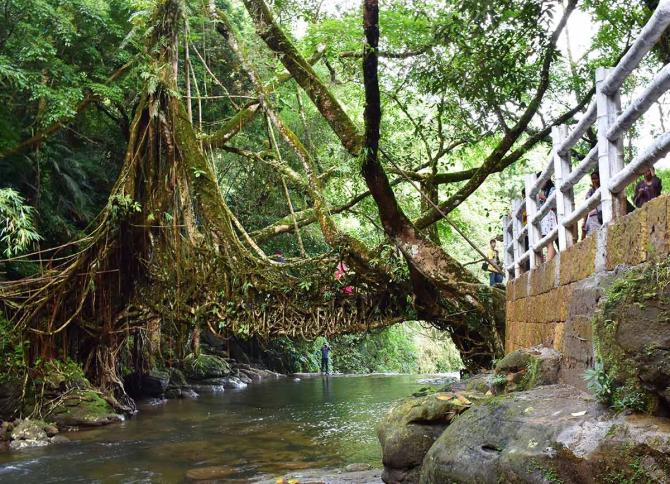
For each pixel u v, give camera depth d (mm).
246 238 13906
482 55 9852
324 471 8719
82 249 15648
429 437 6324
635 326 3797
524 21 9438
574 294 5641
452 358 42062
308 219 16625
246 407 16594
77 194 16875
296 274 15195
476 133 14477
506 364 6742
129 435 12445
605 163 5086
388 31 12562
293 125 20438
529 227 8336
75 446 11367
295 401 17844
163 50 14656
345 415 14672
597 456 3592
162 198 14320
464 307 11281
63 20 15047
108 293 14891
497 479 4258
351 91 18781
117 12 17234
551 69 14828
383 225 10867
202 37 17672
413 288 11594
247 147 20125
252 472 9008
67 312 14680
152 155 14336
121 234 14398
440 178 15586
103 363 15453
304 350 30938
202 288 13789
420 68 11125
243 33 19500
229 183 21922
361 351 34750
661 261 3832
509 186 23500
